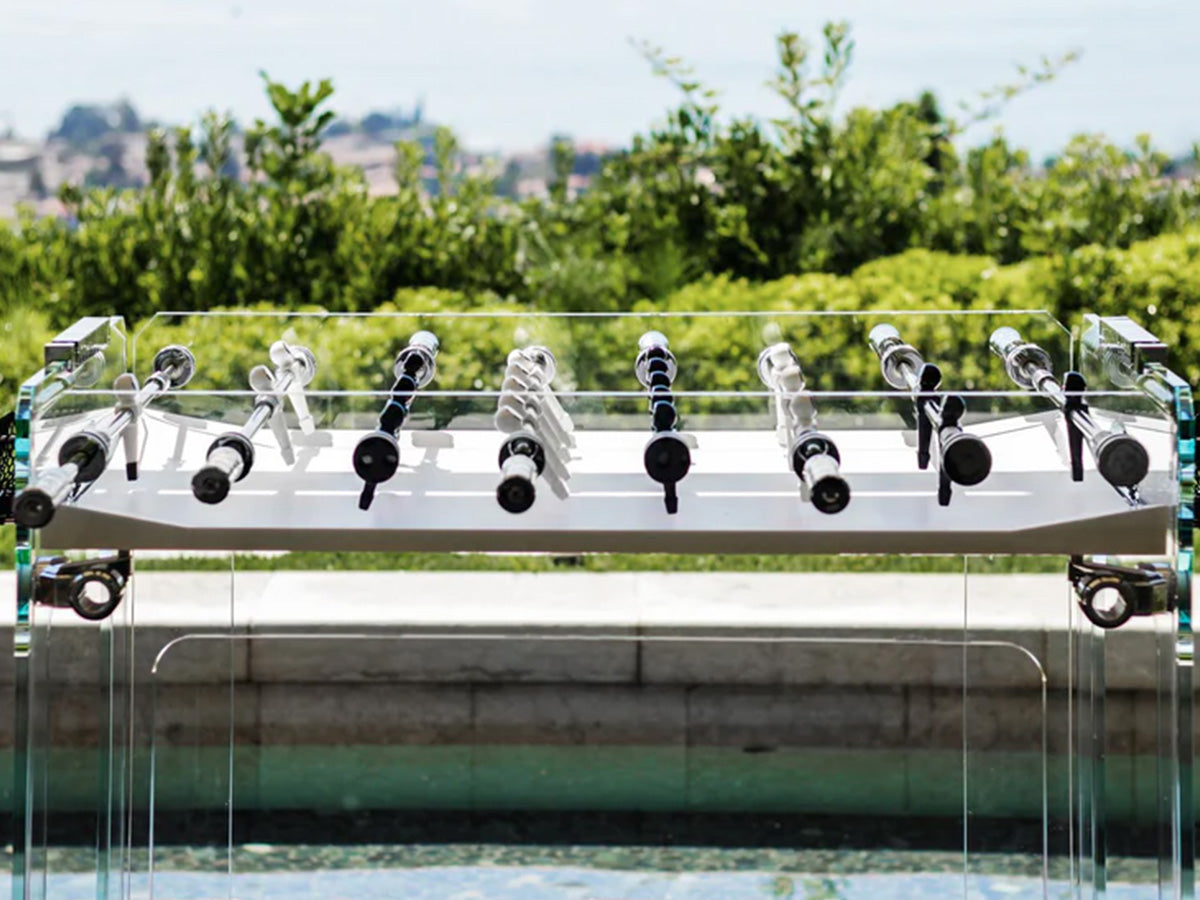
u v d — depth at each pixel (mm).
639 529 1940
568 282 5531
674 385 2539
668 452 1949
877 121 5973
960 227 5723
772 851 2531
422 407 2299
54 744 2035
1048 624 2301
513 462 1903
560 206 5914
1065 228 5539
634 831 2621
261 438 2312
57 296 5508
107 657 2127
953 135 5953
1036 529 1919
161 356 2445
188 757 2318
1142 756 2086
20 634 1941
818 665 2447
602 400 2309
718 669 2525
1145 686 2035
